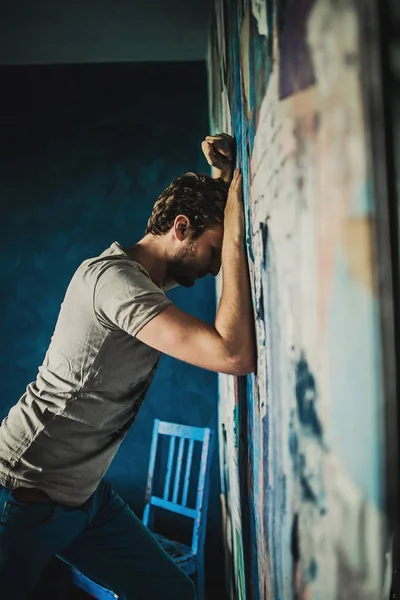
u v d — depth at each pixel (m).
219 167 1.48
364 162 0.45
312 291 0.62
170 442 2.50
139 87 2.81
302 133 0.63
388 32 0.45
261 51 0.93
